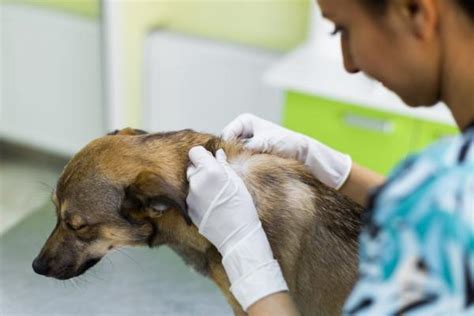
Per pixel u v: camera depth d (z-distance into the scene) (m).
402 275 0.58
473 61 0.61
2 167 2.73
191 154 1.10
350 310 0.61
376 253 0.60
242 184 1.08
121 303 1.47
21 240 1.64
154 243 1.22
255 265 1.01
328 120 2.28
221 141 1.20
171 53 2.73
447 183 0.58
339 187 1.21
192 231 1.17
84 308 1.45
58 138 2.91
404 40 0.63
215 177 1.05
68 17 2.66
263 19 2.73
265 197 1.15
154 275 1.55
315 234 1.19
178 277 1.54
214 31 2.82
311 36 2.45
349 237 1.21
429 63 0.64
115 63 2.65
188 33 2.84
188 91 2.80
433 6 0.60
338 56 2.36
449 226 0.56
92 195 1.14
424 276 0.57
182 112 2.87
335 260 1.20
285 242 1.16
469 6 0.59
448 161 0.59
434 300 0.57
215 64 2.71
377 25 0.64
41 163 2.79
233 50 2.68
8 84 2.87
